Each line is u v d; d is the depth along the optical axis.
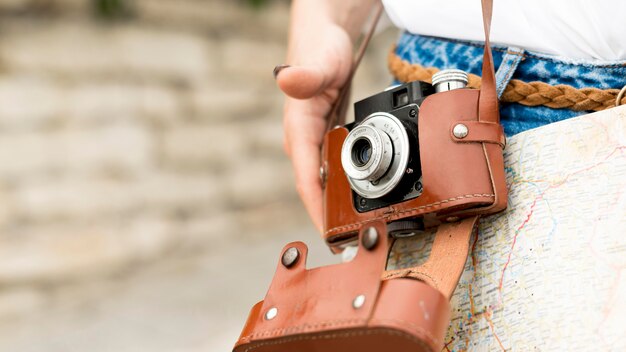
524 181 0.91
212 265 4.57
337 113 1.27
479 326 0.92
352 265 0.85
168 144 4.92
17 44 4.44
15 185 4.27
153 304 3.91
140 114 4.81
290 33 1.35
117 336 3.47
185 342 3.23
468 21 1.01
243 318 3.46
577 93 0.91
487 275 0.92
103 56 4.71
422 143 0.93
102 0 4.71
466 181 0.90
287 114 1.27
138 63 4.86
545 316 0.85
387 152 0.94
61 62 4.55
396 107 0.99
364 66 6.20
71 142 4.49
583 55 0.92
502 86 0.97
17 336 3.77
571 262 0.85
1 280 4.10
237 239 5.08
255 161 5.36
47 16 4.56
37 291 4.20
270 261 4.48
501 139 0.91
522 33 0.95
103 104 4.65
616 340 0.80
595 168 0.86
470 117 0.91
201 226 4.96
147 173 4.78
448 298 0.88
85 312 3.97
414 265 1.03
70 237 4.38
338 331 0.83
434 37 1.08
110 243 4.50
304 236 4.95
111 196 4.58
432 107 0.93
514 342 0.88
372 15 1.41
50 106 4.44
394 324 0.79
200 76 5.16
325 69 1.20
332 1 1.31
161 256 4.73
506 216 0.92
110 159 4.62
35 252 4.22
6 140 4.29
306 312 0.86
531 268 0.88
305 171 1.22
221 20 5.32
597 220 0.84
